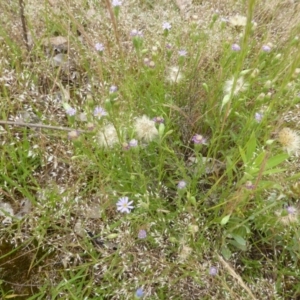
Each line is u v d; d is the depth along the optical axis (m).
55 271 0.32
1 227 0.34
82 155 0.32
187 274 0.30
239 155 0.32
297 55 0.26
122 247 0.32
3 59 0.40
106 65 0.40
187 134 0.39
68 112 0.31
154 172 0.37
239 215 0.33
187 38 0.44
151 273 0.31
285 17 0.47
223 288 0.30
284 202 0.33
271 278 0.33
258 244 0.35
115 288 0.31
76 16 0.46
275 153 0.35
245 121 0.37
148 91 0.39
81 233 0.34
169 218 0.33
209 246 0.33
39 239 0.33
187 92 0.40
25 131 0.37
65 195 0.34
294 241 0.32
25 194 0.33
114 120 0.30
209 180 0.37
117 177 0.34
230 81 0.34
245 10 0.48
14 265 0.33
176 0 0.52
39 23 0.46
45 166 0.38
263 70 0.42
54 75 0.43
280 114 0.35
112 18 0.31
